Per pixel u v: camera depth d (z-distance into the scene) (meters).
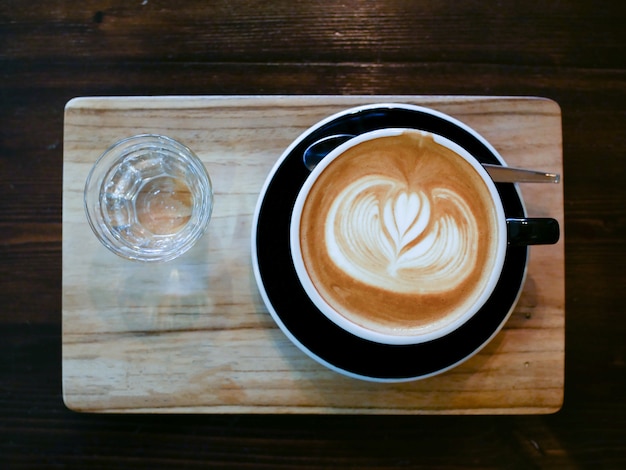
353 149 0.25
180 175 0.29
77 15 0.32
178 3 0.32
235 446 0.31
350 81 0.32
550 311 0.28
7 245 0.32
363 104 0.28
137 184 0.30
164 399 0.28
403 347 0.26
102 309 0.28
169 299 0.28
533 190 0.29
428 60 0.32
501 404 0.28
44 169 0.32
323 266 0.25
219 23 0.32
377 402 0.28
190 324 0.28
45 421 0.31
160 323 0.28
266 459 0.31
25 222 0.32
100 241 0.27
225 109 0.28
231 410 0.28
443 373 0.28
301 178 0.26
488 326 0.26
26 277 0.32
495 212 0.25
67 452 0.31
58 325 0.32
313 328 0.26
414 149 0.26
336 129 0.26
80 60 0.32
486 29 0.32
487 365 0.28
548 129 0.29
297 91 0.32
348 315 0.24
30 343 0.32
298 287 0.26
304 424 0.32
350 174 0.25
